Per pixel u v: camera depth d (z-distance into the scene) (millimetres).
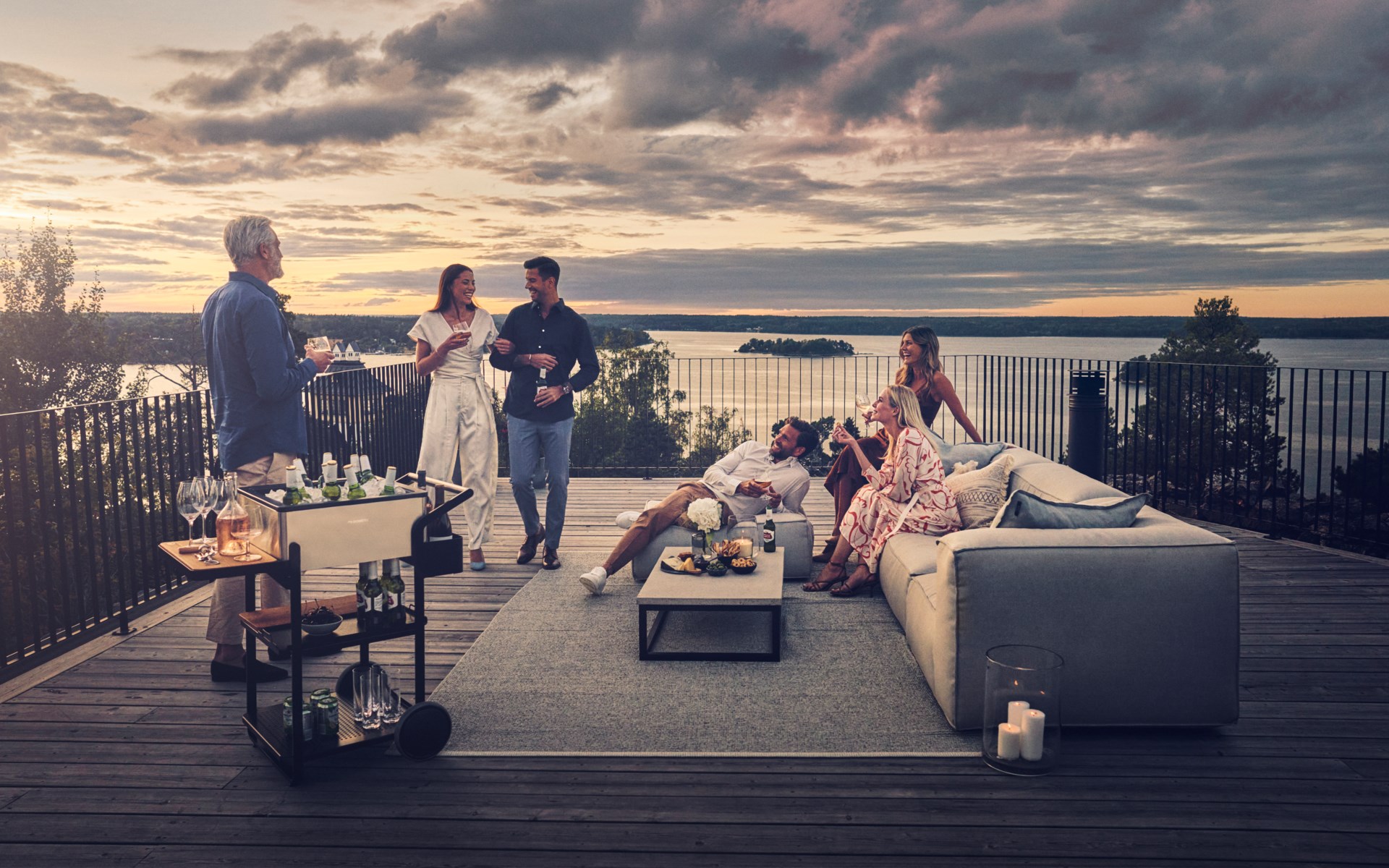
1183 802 2502
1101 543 2959
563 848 2260
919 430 4473
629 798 2541
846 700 3312
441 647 3982
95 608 4113
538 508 7426
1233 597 2922
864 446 5293
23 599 8000
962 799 2527
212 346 3381
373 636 2791
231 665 3484
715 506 4312
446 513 2982
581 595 4859
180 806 2500
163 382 24453
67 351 25094
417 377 8734
